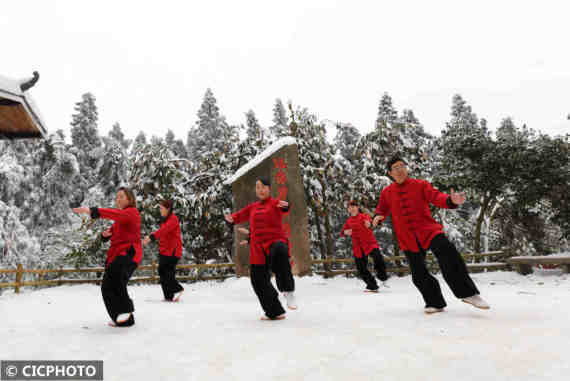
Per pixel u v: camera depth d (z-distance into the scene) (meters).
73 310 4.72
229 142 14.45
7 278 9.88
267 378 1.91
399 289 7.59
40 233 17.03
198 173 14.88
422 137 17.19
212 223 13.05
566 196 11.31
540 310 3.50
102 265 12.40
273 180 8.54
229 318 3.78
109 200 19.62
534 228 14.59
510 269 10.66
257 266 3.67
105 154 20.84
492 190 12.43
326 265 11.42
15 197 16.86
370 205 12.82
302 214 8.58
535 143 11.64
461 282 3.38
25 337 2.96
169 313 4.20
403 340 2.55
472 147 12.50
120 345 2.67
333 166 13.61
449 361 2.07
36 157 18.19
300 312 4.01
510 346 2.30
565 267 9.01
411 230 3.63
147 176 13.17
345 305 4.54
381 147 13.60
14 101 4.58
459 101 30.08
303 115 13.80
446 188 13.17
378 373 1.93
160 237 5.73
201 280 11.14
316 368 2.04
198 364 2.19
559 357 2.06
